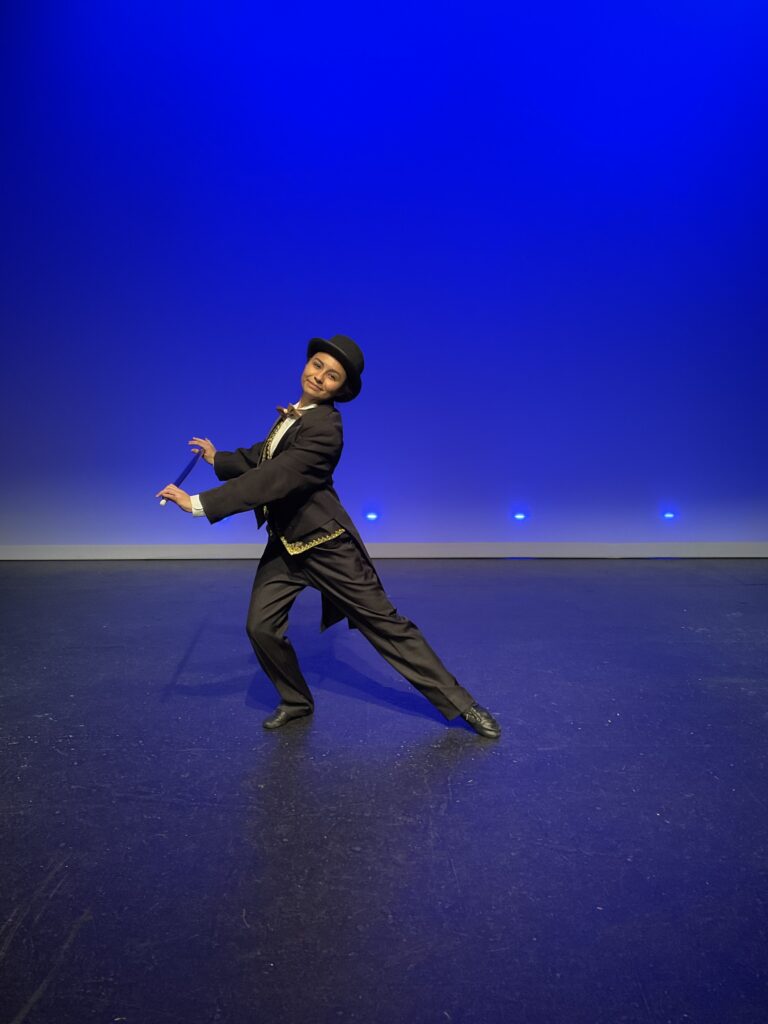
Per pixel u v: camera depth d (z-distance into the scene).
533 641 3.54
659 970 1.43
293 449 2.29
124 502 5.50
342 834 1.89
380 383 5.45
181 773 2.21
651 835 1.90
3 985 1.38
